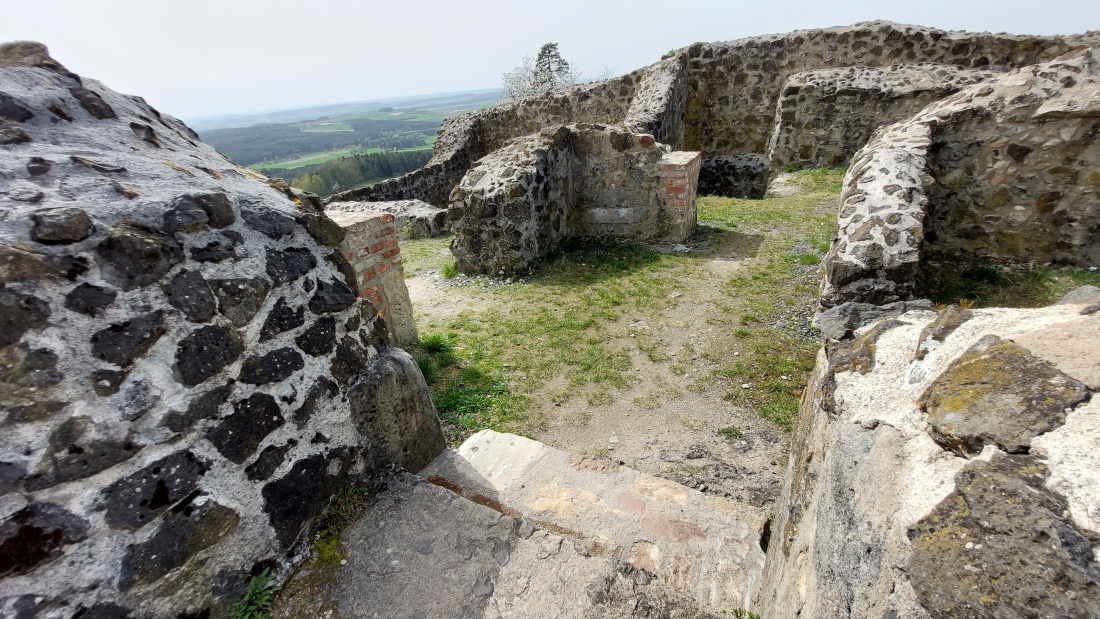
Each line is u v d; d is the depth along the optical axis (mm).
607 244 6598
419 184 12320
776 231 6273
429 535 1769
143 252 1344
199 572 1431
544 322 4660
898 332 1286
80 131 1536
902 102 7812
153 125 1839
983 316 1146
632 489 2234
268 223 1717
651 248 6262
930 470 865
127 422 1289
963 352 1024
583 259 6176
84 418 1213
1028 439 784
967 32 8664
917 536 781
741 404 3316
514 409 3453
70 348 1195
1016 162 4227
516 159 5938
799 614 1003
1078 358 859
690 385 3561
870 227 3717
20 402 1115
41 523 1144
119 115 1707
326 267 1907
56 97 1526
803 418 1573
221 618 1482
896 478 900
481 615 1519
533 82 26359
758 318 4320
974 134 4352
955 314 1180
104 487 1244
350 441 1913
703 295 4844
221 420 1494
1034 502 706
